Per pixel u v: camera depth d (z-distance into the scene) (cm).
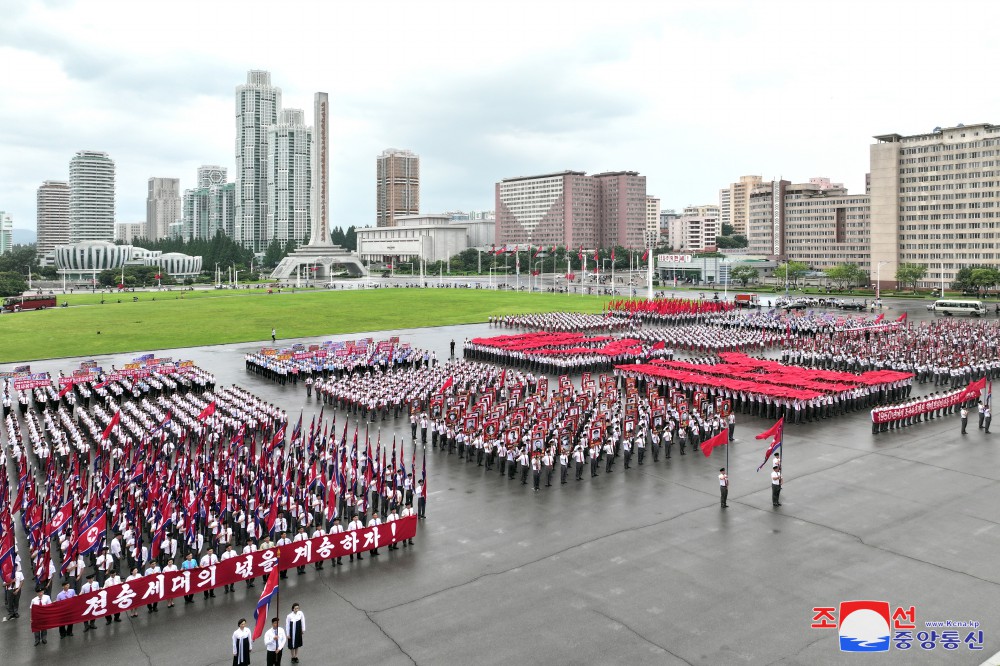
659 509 4847
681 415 6425
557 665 3072
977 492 5119
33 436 5916
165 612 3581
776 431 5212
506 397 7694
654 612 3500
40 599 3297
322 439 6091
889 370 8938
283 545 3894
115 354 11531
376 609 3559
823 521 4609
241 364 10650
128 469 5122
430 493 5194
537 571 3950
